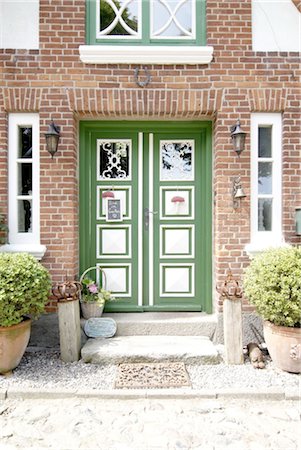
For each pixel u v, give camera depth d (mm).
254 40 4102
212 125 4297
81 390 2990
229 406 2836
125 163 4434
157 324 4000
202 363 3527
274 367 3463
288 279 3180
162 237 4430
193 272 4434
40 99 3979
